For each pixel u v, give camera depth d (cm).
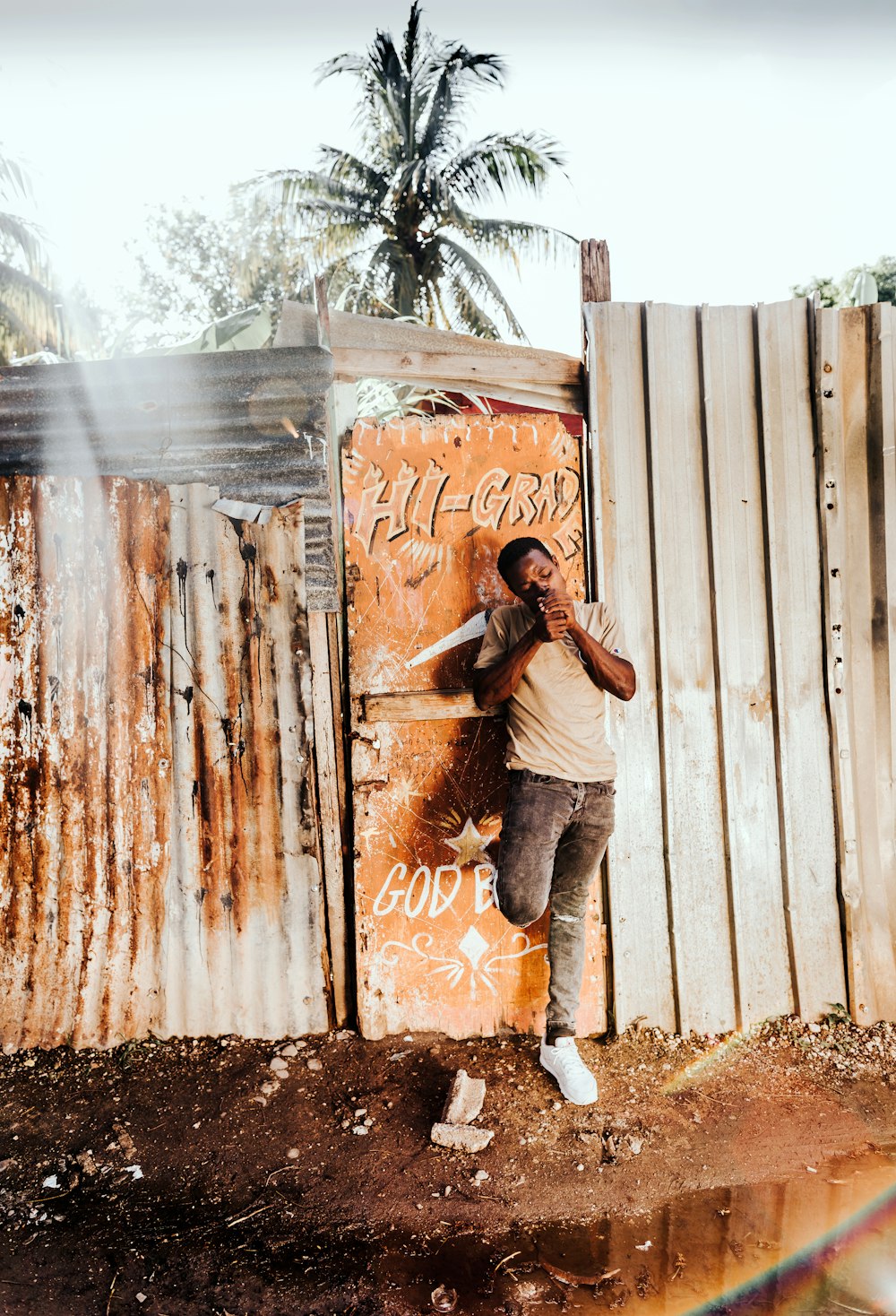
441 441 321
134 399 309
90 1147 270
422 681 321
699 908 328
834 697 331
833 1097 293
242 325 401
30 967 316
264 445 312
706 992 327
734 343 329
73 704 314
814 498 332
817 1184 253
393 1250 230
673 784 326
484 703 295
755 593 331
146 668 315
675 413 328
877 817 334
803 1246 229
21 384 307
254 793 318
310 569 314
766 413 329
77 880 316
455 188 1529
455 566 322
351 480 319
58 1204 247
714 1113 284
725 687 328
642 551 327
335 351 314
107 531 313
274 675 316
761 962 330
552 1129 276
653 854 326
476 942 323
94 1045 318
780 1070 307
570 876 293
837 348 329
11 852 314
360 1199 249
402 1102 289
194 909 318
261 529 314
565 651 294
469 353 322
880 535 332
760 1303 210
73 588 313
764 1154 266
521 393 327
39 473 311
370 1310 210
